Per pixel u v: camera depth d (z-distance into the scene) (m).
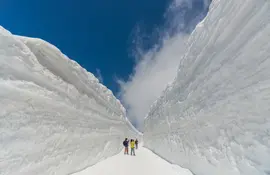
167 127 10.96
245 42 3.73
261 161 3.01
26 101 3.99
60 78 5.96
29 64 4.39
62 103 5.79
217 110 4.68
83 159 6.64
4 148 3.21
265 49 3.13
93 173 5.71
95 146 8.33
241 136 3.55
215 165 4.43
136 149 19.05
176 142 8.39
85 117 7.79
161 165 7.52
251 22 3.58
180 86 9.09
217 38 5.09
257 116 3.18
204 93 5.78
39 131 4.25
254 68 3.36
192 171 5.97
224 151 4.09
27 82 4.22
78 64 7.75
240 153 3.52
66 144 5.54
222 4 4.89
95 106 9.62
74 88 6.98
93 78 9.92
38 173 4.03
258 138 3.11
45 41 5.33
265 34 3.16
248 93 3.46
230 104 4.07
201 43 6.46
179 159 7.51
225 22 4.65
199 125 5.86
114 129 13.80
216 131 4.61
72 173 5.70
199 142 5.67
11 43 3.81
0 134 3.16
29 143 3.85
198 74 6.59
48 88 5.12
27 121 3.91
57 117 5.30
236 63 3.99
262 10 3.28
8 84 3.55
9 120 3.41
